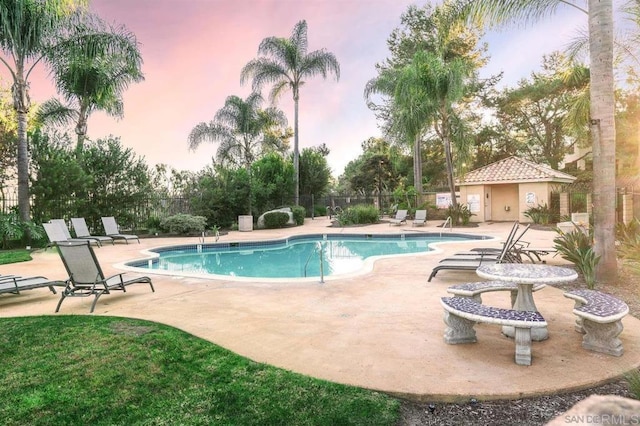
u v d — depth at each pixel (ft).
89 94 60.59
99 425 8.70
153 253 40.11
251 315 17.12
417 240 56.13
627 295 19.51
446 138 66.44
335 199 105.40
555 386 10.04
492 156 125.39
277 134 125.80
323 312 17.46
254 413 9.07
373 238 57.26
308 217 98.48
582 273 23.72
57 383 10.64
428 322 15.74
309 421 8.71
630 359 11.67
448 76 62.13
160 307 18.67
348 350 12.87
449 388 10.04
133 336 14.25
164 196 65.57
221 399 9.72
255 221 76.43
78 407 9.43
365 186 136.15
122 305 19.17
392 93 87.51
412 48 102.99
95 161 56.65
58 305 18.21
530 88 109.81
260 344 13.53
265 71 85.76
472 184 78.69
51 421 8.84
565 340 13.39
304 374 11.07
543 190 71.41
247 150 81.05
